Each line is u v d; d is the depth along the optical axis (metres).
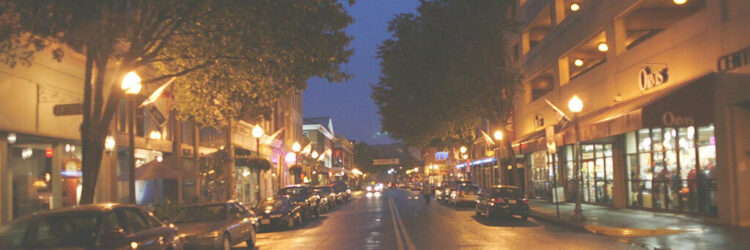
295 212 24.08
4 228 8.66
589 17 26.39
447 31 30.08
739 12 16.05
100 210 8.92
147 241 9.45
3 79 15.34
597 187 28.31
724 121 16.86
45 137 17.59
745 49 15.76
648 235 16.39
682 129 20.30
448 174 79.62
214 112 18.69
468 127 33.69
